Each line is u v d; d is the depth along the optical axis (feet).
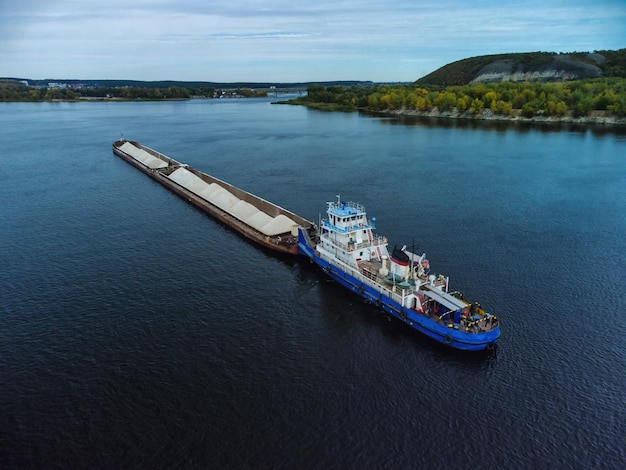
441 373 168.55
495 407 151.43
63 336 187.93
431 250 273.75
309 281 241.35
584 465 130.21
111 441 136.36
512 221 325.83
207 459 130.21
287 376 165.17
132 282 234.99
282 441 136.46
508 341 186.91
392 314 206.59
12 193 407.03
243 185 433.48
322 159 555.69
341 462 129.80
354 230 232.53
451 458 131.85
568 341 186.39
